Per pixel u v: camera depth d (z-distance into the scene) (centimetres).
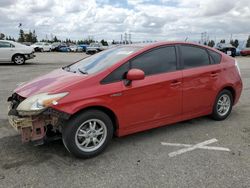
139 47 477
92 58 516
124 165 391
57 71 500
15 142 464
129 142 469
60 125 402
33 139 393
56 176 361
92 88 404
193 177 358
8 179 353
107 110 422
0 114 614
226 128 539
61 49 4847
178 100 492
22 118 384
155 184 343
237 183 344
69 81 409
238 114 632
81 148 405
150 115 463
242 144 464
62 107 379
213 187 336
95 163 397
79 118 394
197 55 532
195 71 514
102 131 421
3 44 1717
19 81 1064
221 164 393
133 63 446
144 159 409
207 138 489
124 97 427
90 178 357
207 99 541
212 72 541
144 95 447
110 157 416
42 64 1847
